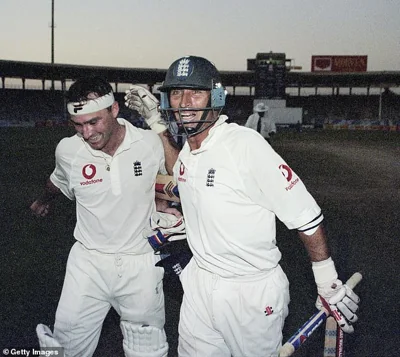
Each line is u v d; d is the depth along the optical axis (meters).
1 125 45.38
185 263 2.77
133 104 2.93
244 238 2.25
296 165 15.91
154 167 2.78
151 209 2.85
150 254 2.86
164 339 2.86
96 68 58.28
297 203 2.18
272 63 45.81
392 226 7.30
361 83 61.44
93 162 2.71
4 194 9.96
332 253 5.88
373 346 3.54
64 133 33.22
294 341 2.12
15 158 17.06
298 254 5.78
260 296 2.32
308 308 4.19
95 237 2.81
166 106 2.34
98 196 2.73
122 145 2.69
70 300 2.79
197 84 2.19
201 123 2.25
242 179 2.20
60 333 2.80
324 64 60.56
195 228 2.36
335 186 11.41
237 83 63.06
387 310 4.16
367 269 5.27
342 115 59.78
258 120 13.09
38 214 3.37
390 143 27.77
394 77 60.00
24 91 52.88
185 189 2.32
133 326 2.82
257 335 2.34
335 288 2.27
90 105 2.53
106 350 3.49
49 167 14.58
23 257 5.64
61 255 5.73
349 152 21.33
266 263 2.32
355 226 7.29
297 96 60.66
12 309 4.11
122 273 2.79
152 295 2.85
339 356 2.35
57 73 56.22
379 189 10.95
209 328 2.43
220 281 2.35
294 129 46.56
